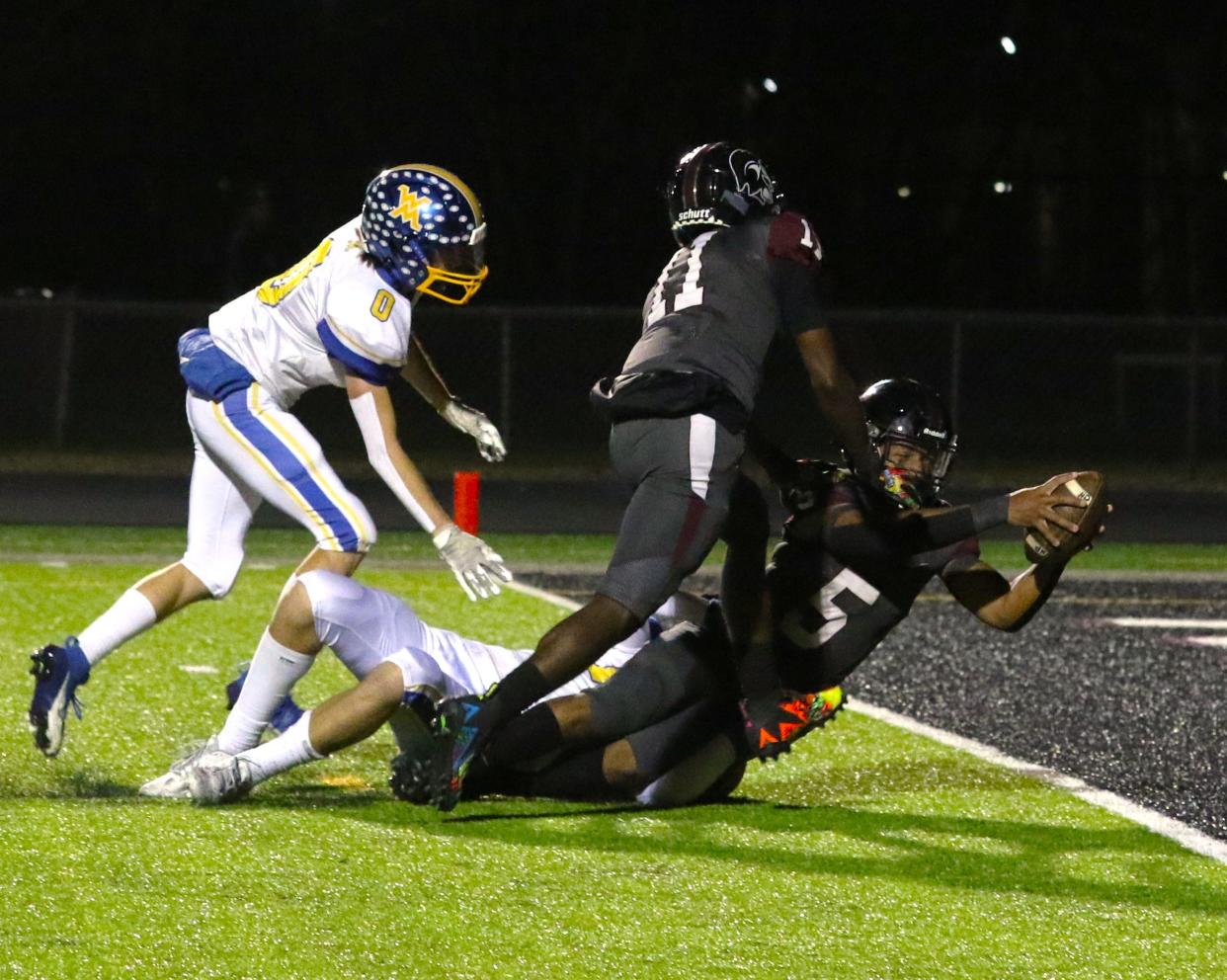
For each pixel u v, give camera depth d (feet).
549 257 327.47
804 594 61.26
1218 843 59.98
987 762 72.74
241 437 63.46
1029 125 337.72
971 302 334.03
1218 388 259.80
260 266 331.57
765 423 245.04
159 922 47.65
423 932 47.47
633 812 61.26
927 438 59.88
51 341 254.27
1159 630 110.11
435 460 233.35
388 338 60.80
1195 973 45.78
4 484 195.62
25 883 50.57
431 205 60.23
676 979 44.39
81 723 73.72
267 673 59.57
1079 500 56.95
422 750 59.88
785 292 58.03
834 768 70.64
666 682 60.29
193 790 59.62
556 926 48.21
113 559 132.57
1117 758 74.64
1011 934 48.70
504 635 100.42
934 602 119.44
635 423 57.21
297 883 51.37
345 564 63.57
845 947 47.11
